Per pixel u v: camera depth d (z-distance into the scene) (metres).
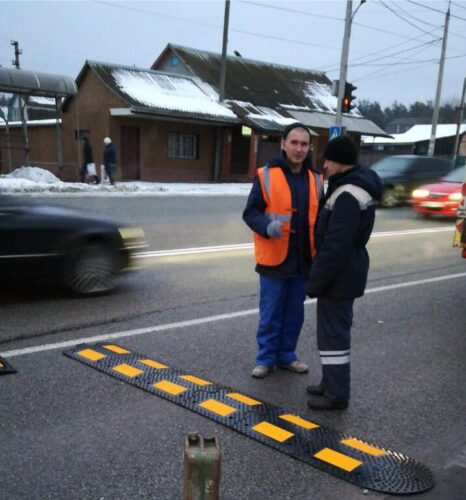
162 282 6.70
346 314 3.50
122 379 3.87
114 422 3.29
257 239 3.96
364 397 3.80
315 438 3.20
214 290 6.40
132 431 3.20
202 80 28.22
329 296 3.45
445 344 4.94
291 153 3.77
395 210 16.44
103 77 23.36
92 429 3.20
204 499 1.85
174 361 4.28
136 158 24.03
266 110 27.86
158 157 24.45
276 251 3.86
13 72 19.02
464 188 6.32
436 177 17.56
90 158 20.80
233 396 3.68
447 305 6.24
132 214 12.60
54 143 26.69
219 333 4.95
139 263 6.52
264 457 2.99
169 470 2.83
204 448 1.86
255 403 3.60
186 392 3.70
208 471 1.83
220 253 8.59
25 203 5.95
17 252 5.45
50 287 6.29
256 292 6.37
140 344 4.60
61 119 25.69
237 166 27.36
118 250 6.10
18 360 4.14
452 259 9.04
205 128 25.81
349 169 3.38
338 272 3.36
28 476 2.74
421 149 52.00
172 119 23.78
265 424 3.33
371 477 2.84
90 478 2.74
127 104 21.92
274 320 4.01
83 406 3.47
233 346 4.65
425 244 10.45
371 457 3.02
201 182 25.47
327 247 3.32
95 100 23.91
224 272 7.32
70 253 5.75
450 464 3.01
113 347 4.49
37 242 5.55
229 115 25.00
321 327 3.55
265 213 3.88
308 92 32.81
